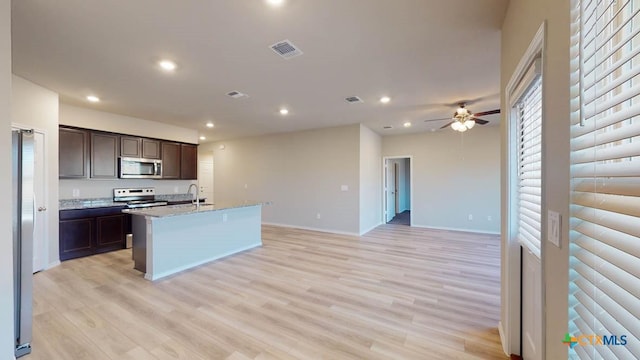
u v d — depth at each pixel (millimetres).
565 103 917
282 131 6727
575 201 851
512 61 1755
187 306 2625
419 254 4414
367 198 6398
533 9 1285
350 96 3914
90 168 4543
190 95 3869
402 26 2172
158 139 5598
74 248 4145
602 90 741
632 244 598
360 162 5938
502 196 2074
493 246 4926
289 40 2389
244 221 4754
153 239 3363
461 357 1893
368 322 2344
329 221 6305
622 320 625
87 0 1834
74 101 4117
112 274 3486
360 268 3729
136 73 3074
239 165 7672
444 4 1901
